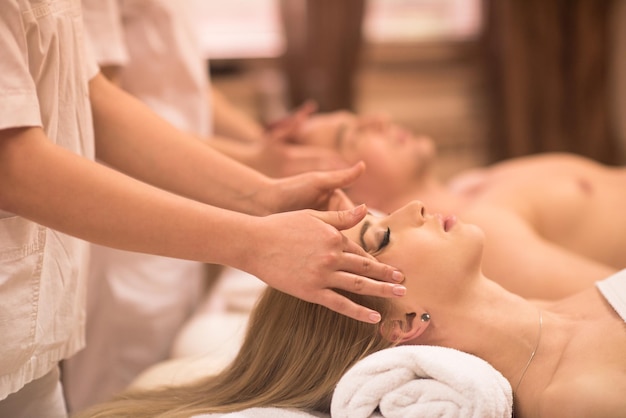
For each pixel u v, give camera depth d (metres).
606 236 2.21
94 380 1.92
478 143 3.32
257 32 3.13
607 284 1.26
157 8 1.92
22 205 0.96
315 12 2.96
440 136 3.31
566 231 2.22
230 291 1.91
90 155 1.19
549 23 3.16
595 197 2.27
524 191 2.25
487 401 0.95
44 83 1.06
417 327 1.14
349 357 1.13
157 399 1.26
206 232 0.98
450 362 0.99
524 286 1.83
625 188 2.30
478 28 3.25
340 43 2.99
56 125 1.09
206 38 3.12
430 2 3.29
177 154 1.24
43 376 1.21
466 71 3.30
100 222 0.96
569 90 3.23
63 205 0.95
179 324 2.02
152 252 0.99
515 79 3.17
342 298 0.99
